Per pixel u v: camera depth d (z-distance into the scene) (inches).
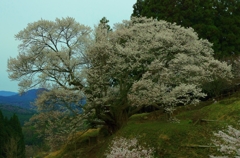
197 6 1048.8
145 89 653.9
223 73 728.3
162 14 1042.1
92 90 663.1
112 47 686.5
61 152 832.3
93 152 732.7
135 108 779.4
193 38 720.3
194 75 701.3
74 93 625.6
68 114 694.5
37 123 698.8
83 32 722.2
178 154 534.0
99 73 673.6
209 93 917.2
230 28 1058.1
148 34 691.4
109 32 744.3
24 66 670.5
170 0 1050.1
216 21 1064.8
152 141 578.2
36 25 679.1
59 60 649.0
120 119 719.7
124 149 547.8
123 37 726.5
